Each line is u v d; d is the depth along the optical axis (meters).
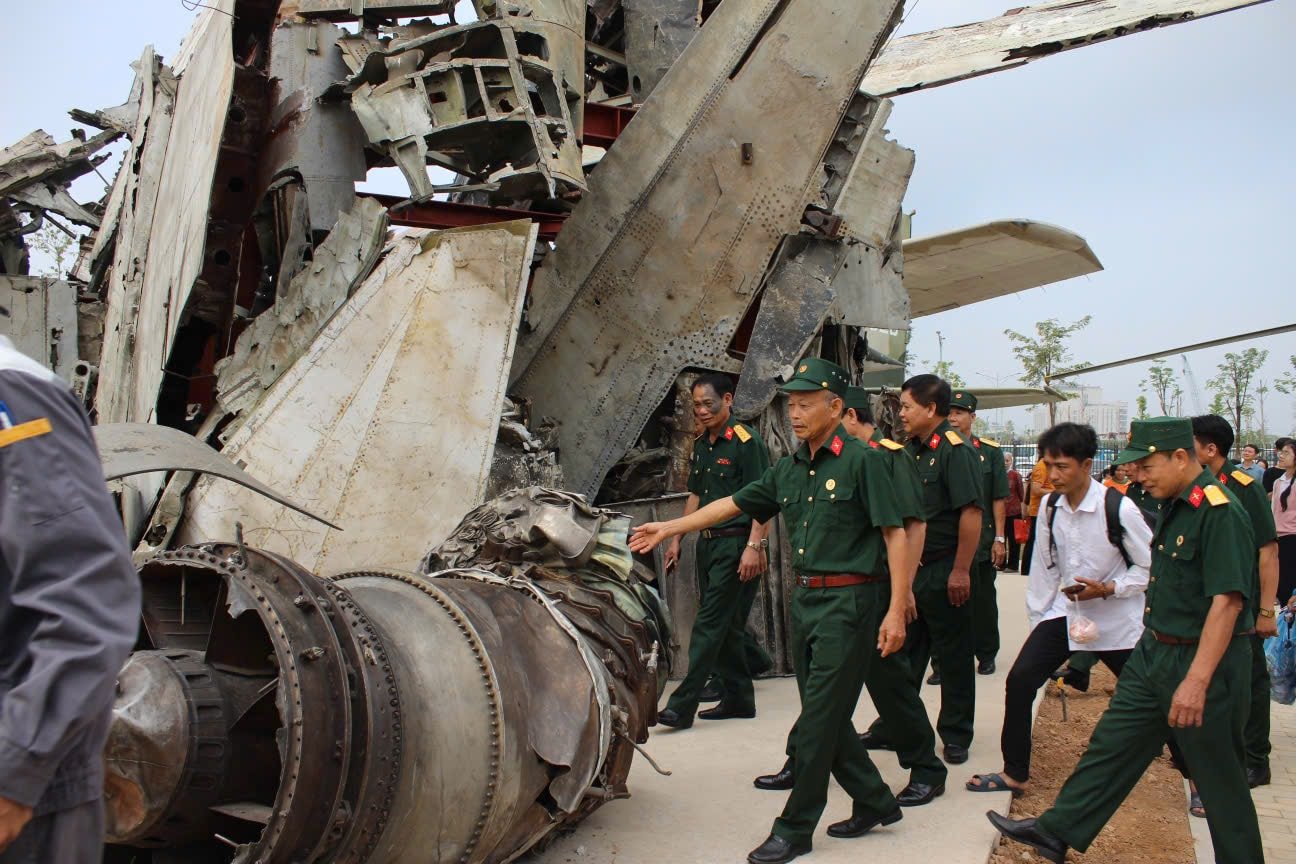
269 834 2.76
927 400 5.88
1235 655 3.88
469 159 7.63
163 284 7.72
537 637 4.14
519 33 7.11
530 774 3.77
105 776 2.90
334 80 7.65
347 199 7.63
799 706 7.01
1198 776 3.91
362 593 3.77
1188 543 3.89
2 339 2.03
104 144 11.00
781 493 4.69
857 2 8.64
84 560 1.88
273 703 3.09
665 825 4.75
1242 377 33.34
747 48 8.54
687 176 8.45
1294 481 9.69
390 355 6.66
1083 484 5.04
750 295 8.43
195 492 6.31
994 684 7.70
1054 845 4.17
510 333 6.88
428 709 3.42
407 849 3.35
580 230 8.45
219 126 7.02
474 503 6.61
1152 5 10.86
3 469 1.86
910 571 4.52
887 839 4.60
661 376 8.34
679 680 7.75
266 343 6.97
